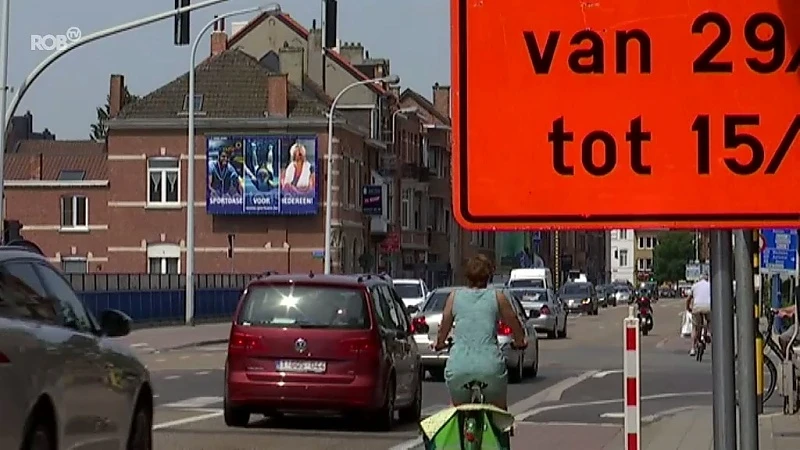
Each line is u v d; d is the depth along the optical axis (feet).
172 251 281.13
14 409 32.65
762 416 75.05
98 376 39.65
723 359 19.11
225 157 278.87
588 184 19.12
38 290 37.45
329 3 113.50
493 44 19.22
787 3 18.81
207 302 219.61
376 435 66.80
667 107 19.06
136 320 192.13
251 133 280.51
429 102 407.03
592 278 501.97
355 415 73.67
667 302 449.06
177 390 93.81
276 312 68.74
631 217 19.07
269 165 277.85
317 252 270.87
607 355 145.48
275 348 67.92
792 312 114.01
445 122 397.19
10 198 297.53
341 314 68.33
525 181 19.19
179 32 112.06
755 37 18.92
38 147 367.86
